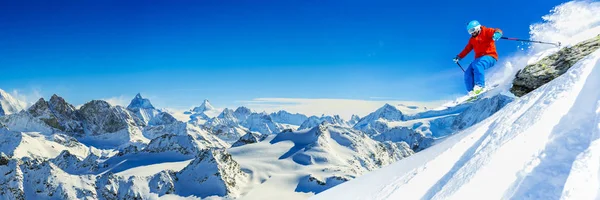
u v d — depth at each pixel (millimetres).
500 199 5625
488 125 9656
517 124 7723
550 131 6676
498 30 13609
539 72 14414
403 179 9039
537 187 5383
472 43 14227
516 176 5914
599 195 4730
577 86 8062
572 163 5488
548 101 7949
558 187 5180
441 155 9234
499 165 6430
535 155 6145
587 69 8562
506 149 6785
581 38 14734
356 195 10250
